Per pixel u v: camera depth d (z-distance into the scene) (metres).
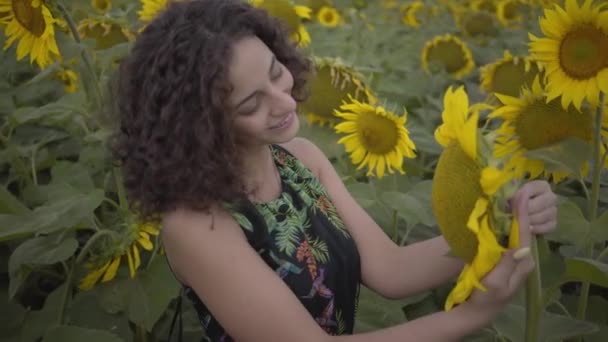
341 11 6.48
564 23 1.77
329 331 1.77
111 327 2.15
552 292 1.57
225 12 1.52
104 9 4.06
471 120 1.14
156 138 1.56
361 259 1.93
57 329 1.92
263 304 1.52
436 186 1.27
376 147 2.52
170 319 2.45
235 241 1.57
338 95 2.83
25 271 2.23
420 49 5.61
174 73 1.51
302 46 3.46
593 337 2.11
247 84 1.49
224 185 1.54
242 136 1.58
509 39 5.26
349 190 2.60
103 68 2.40
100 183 2.93
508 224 1.17
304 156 2.02
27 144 3.19
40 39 2.29
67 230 2.12
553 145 1.83
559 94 1.80
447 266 1.86
